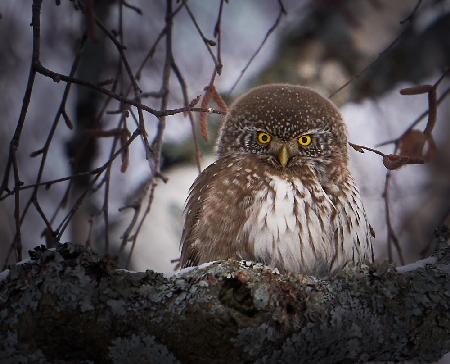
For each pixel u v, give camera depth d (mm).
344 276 8172
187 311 7539
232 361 7621
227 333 7512
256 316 7594
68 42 14789
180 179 14062
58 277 7555
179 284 7703
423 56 14477
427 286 8281
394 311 8125
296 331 7758
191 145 14180
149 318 7562
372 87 14578
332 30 14641
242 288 7656
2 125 16156
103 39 14508
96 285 7598
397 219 15242
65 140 15375
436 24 14617
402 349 8281
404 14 14680
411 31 14602
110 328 7555
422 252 10336
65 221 9406
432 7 14781
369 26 14656
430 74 14531
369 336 8062
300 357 7891
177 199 13852
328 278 8266
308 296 7891
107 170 10359
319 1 14766
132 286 7680
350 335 7992
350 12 14672
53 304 7484
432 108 9508
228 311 7527
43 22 14664
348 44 14555
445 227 8898
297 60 14578
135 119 9117
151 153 9078
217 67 9492
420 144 9750
